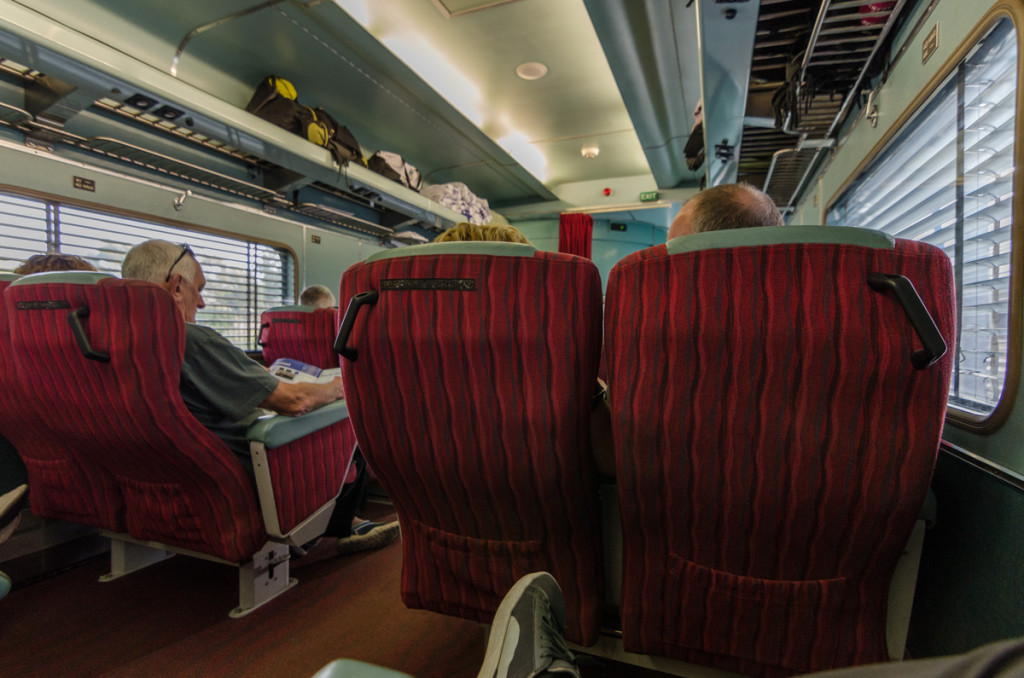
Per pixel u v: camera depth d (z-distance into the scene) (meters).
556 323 0.83
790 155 3.38
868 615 0.81
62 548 1.93
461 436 0.91
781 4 2.12
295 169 3.88
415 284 0.88
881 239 0.68
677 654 0.92
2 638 1.46
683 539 0.86
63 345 1.24
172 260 1.62
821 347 0.70
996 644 0.25
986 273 1.19
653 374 0.78
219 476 1.40
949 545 1.13
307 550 2.04
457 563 1.06
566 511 0.94
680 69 4.12
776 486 0.75
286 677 1.29
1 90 2.51
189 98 2.85
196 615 1.58
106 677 1.29
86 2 2.90
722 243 0.73
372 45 3.65
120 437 1.32
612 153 6.70
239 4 3.16
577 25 3.90
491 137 5.68
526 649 0.62
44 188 2.58
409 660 1.35
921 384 0.68
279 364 1.82
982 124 1.24
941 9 1.49
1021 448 0.91
